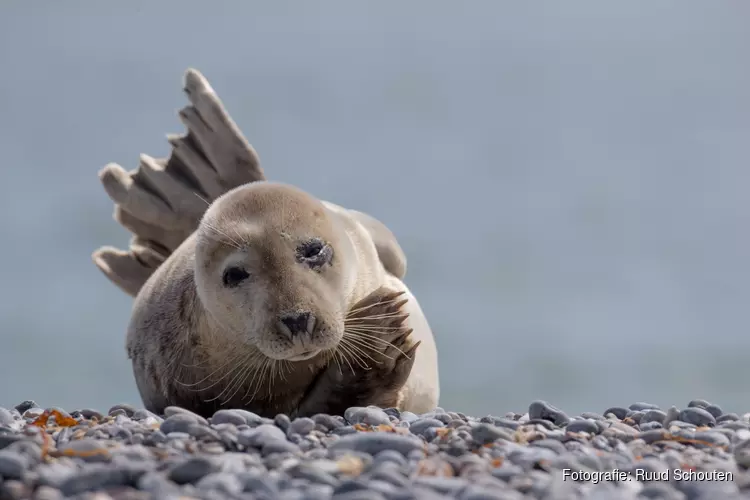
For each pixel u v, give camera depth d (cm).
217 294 2745
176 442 2120
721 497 1733
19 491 1755
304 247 2722
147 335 3114
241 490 1758
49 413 2508
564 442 2262
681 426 2475
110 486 1775
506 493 1700
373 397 2867
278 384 2861
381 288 2866
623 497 1742
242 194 2864
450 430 2295
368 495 1642
